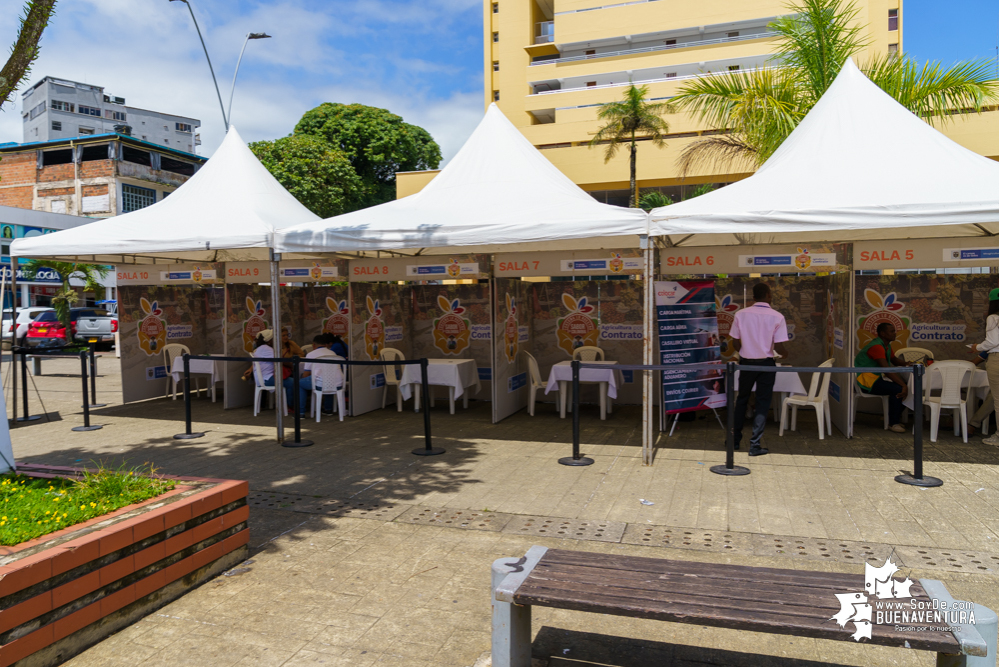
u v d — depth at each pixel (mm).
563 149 30547
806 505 5328
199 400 11570
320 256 9836
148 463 6703
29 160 35594
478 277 9570
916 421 5891
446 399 11422
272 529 4906
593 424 9078
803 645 3250
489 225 6957
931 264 8141
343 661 3111
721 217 6195
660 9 37531
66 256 9828
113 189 34375
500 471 6508
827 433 8086
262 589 3883
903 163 6758
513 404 9914
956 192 5895
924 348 9094
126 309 11117
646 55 36938
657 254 9023
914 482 5820
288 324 11797
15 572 2826
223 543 4121
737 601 2598
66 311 21156
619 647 3250
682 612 2504
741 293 10039
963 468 6367
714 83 12922
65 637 3078
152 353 11641
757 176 7406
